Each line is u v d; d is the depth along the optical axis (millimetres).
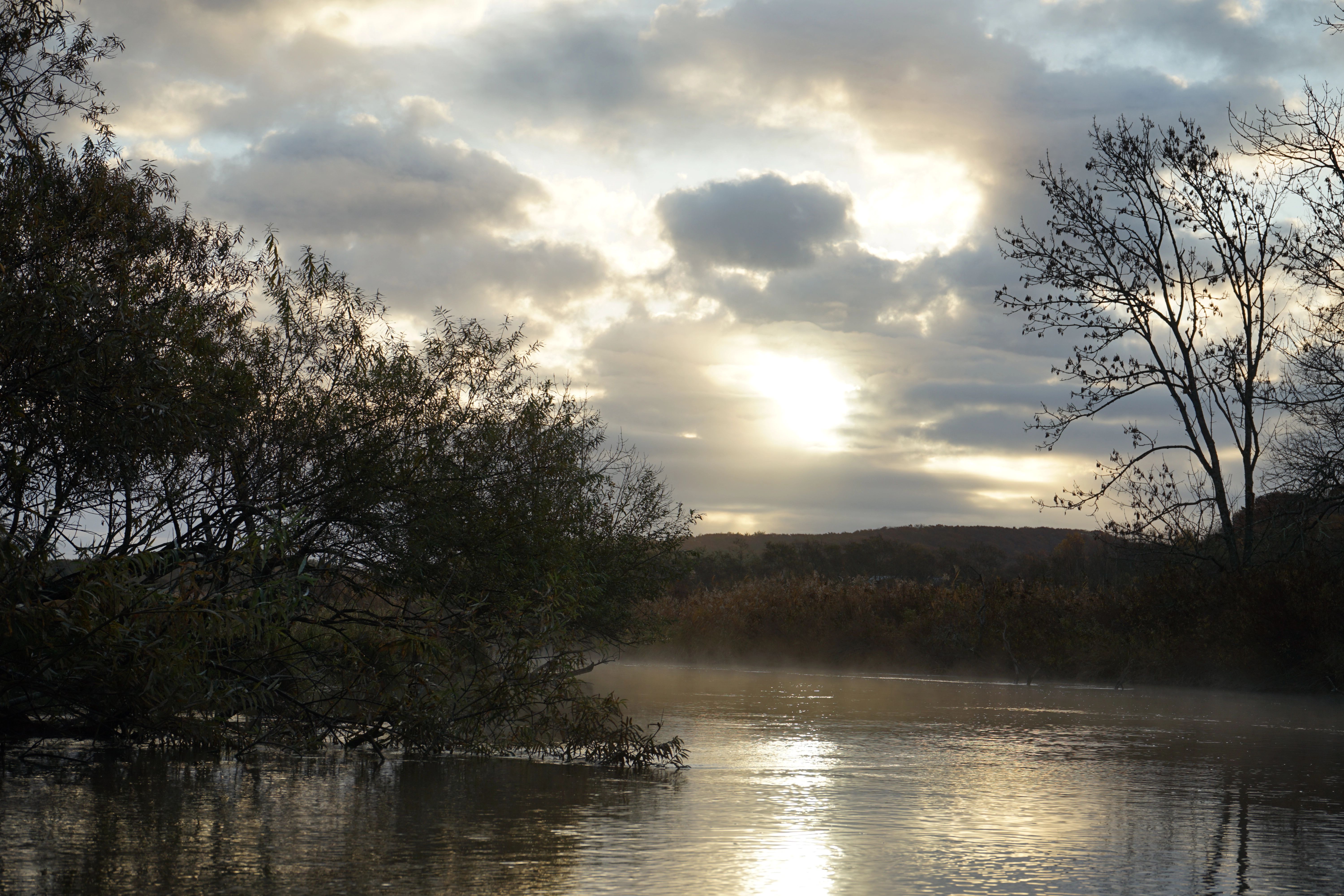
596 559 20281
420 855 6008
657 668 33125
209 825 6688
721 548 93438
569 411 15922
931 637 32250
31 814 6914
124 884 5223
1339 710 18328
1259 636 22984
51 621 8266
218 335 12883
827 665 34281
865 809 8031
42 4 11094
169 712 9344
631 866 5898
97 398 9727
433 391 14062
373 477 13211
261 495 12914
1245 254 26312
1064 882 5750
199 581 10438
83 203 11680
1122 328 27297
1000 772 10258
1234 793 8969
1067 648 27547
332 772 9336
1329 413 24234
